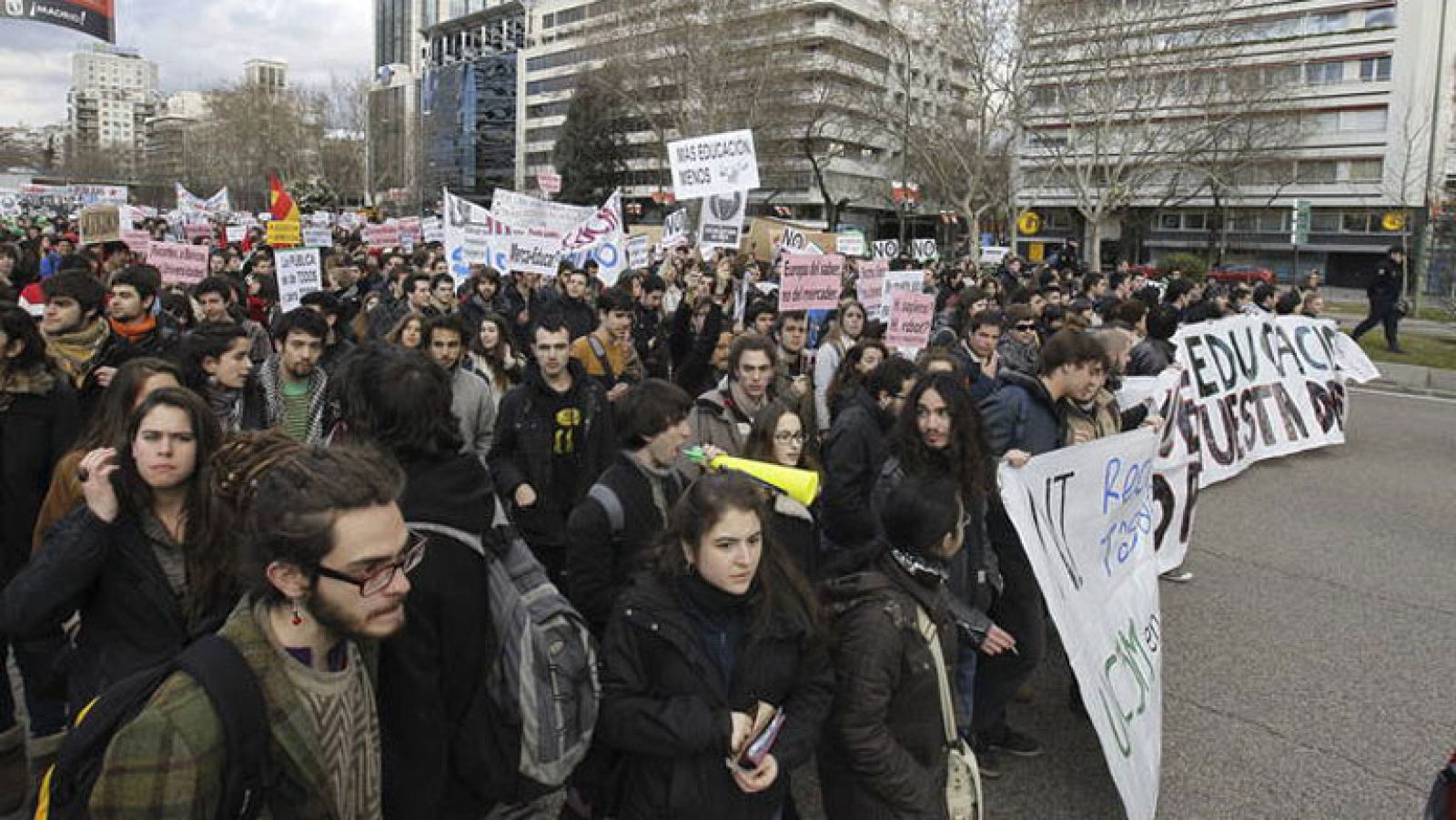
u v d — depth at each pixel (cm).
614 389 629
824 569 361
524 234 1069
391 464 189
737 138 1018
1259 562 743
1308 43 5812
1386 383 1725
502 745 260
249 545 183
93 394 453
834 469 437
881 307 959
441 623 250
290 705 182
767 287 1452
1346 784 427
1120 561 446
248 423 509
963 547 382
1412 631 606
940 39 4044
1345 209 5872
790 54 4722
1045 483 388
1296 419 1105
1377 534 817
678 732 254
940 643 294
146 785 161
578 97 7550
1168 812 402
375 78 16512
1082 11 3419
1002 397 461
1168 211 6444
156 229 1941
